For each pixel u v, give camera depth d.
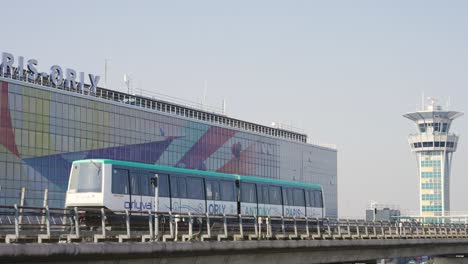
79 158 106.94
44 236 32.88
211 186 56.84
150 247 37.50
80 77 109.75
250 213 60.81
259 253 48.12
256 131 158.50
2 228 36.53
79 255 32.97
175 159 128.38
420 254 75.25
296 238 52.78
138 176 49.84
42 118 100.94
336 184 184.12
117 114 115.19
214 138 139.00
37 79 101.81
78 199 47.56
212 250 42.47
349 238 60.69
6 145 95.12
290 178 163.38
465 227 84.62
